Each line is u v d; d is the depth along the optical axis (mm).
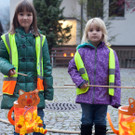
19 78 2695
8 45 2695
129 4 15305
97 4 14609
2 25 21875
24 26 2773
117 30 15844
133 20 15742
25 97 2338
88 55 2959
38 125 2430
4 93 2654
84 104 2928
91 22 2982
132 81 8914
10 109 2492
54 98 5949
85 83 2812
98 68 2885
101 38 3064
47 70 2848
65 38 14734
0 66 2572
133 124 2303
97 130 2922
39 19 13953
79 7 15289
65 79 9180
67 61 14586
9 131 3521
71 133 3473
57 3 14547
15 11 2750
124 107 2564
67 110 4805
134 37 15883
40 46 2801
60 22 15758
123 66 15453
